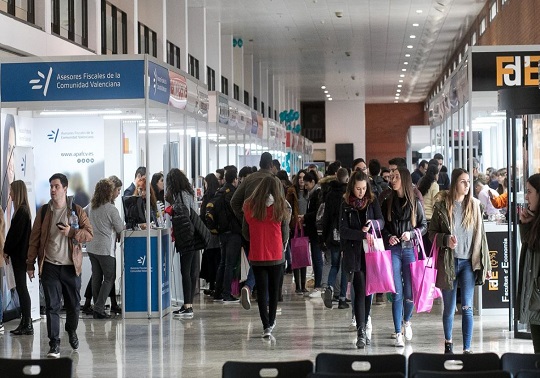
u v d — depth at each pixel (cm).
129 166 1344
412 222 883
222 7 2633
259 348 909
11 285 1023
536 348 644
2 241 969
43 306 1186
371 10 2711
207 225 1268
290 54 3638
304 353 877
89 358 868
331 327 1038
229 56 3117
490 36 2669
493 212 1238
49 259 871
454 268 815
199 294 1400
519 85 1084
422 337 959
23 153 1082
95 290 1134
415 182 1555
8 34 1276
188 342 952
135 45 1994
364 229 873
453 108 1307
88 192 1183
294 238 1332
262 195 952
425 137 2905
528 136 938
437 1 2603
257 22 2892
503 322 1060
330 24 2953
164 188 1262
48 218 873
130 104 1095
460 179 814
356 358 491
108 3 1875
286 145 3042
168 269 1179
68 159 1184
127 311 1132
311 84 4716
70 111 1201
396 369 487
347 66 4050
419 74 4403
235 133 1848
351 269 891
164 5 2248
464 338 830
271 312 973
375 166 1261
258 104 3841
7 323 1095
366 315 935
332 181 1145
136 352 898
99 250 1118
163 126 1417
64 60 1100
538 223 622
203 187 1478
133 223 1136
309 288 1452
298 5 2614
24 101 1105
